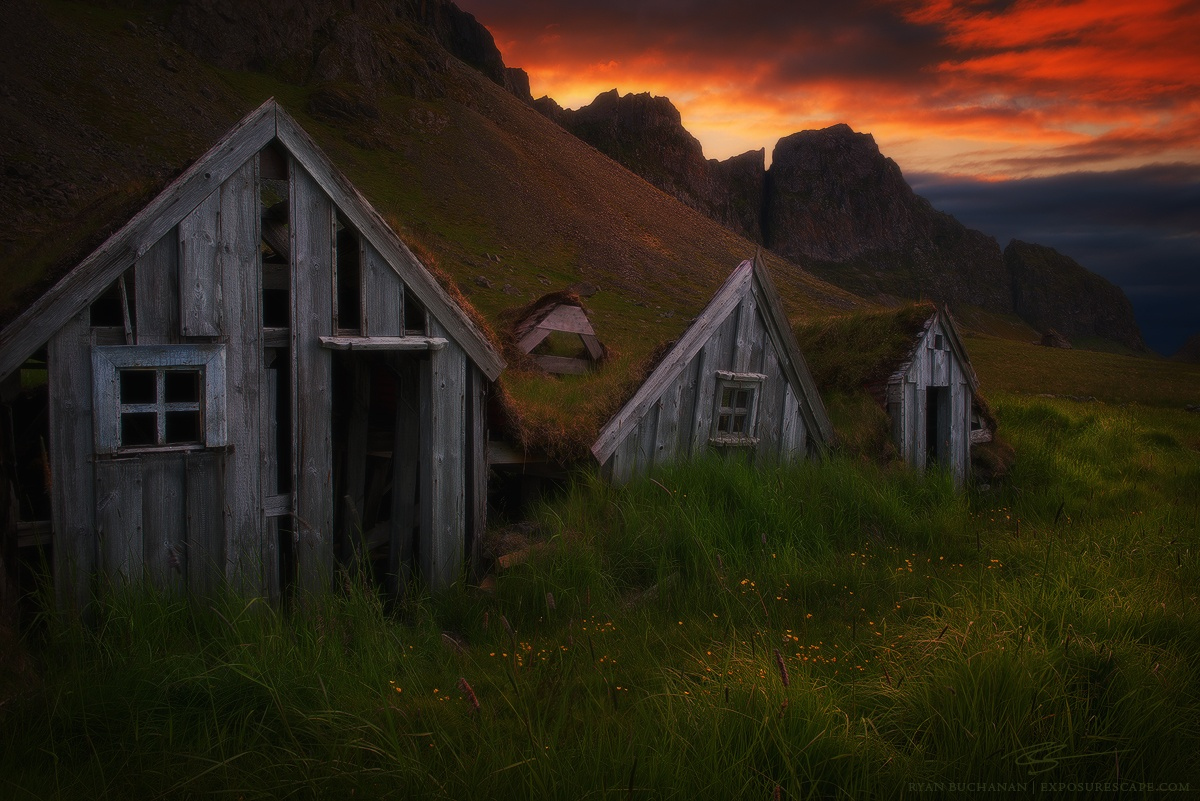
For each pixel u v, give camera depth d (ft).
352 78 379.96
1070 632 16.14
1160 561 23.81
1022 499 38.27
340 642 17.10
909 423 38.29
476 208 316.19
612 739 12.32
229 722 13.84
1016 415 60.13
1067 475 42.93
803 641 17.25
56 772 11.71
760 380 33.06
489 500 30.58
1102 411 76.38
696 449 30.48
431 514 22.74
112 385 17.74
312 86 358.23
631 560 22.86
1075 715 12.76
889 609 19.81
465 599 21.49
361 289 21.31
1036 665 13.87
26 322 16.61
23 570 18.16
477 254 244.63
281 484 24.93
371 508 27.86
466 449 23.90
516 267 243.40
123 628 16.44
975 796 11.24
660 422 29.32
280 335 20.43
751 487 27.30
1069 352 206.39
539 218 334.44
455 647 18.65
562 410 28.14
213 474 19.21
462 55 642.63
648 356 30.55
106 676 14.75
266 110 19.53
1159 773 11.66
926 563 24.39
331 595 18.92
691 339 29.96
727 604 20.06
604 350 52.37
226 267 19.26
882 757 12.00
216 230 19.07
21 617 17.01
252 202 19.69
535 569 21.40
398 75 411.75
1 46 234.99
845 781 11.35
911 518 29.22
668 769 11.18
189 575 18.81
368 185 296.51
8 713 13.44
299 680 14.73
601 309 200.34
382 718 13.53
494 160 380.99
